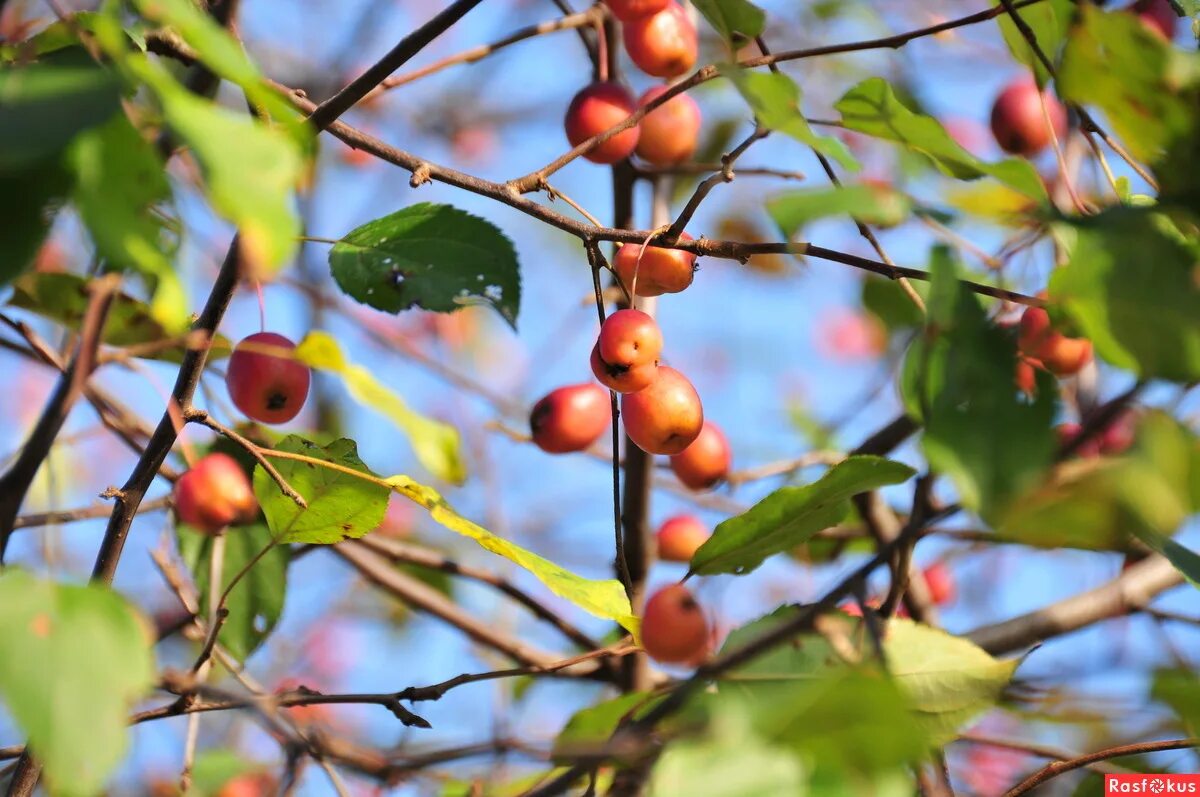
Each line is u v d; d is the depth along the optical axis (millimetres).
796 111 649
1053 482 612
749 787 597
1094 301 625
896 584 678
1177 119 648
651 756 640
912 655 673
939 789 674
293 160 596
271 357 721
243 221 590
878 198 631
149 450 698
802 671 662
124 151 601
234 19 711
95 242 599
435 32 697
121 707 610
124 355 648
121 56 598
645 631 683
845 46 702
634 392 711
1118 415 625
